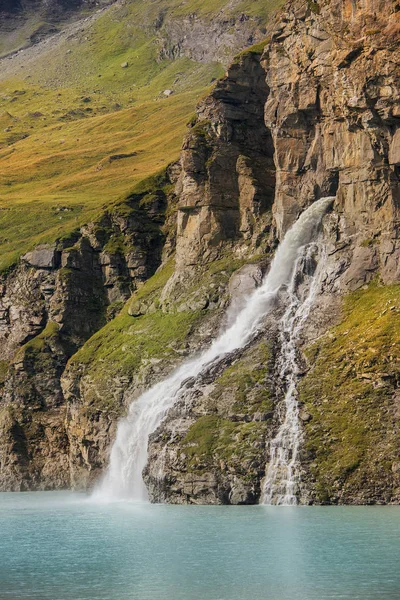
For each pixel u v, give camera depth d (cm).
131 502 13875
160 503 12681
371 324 12712
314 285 14662
